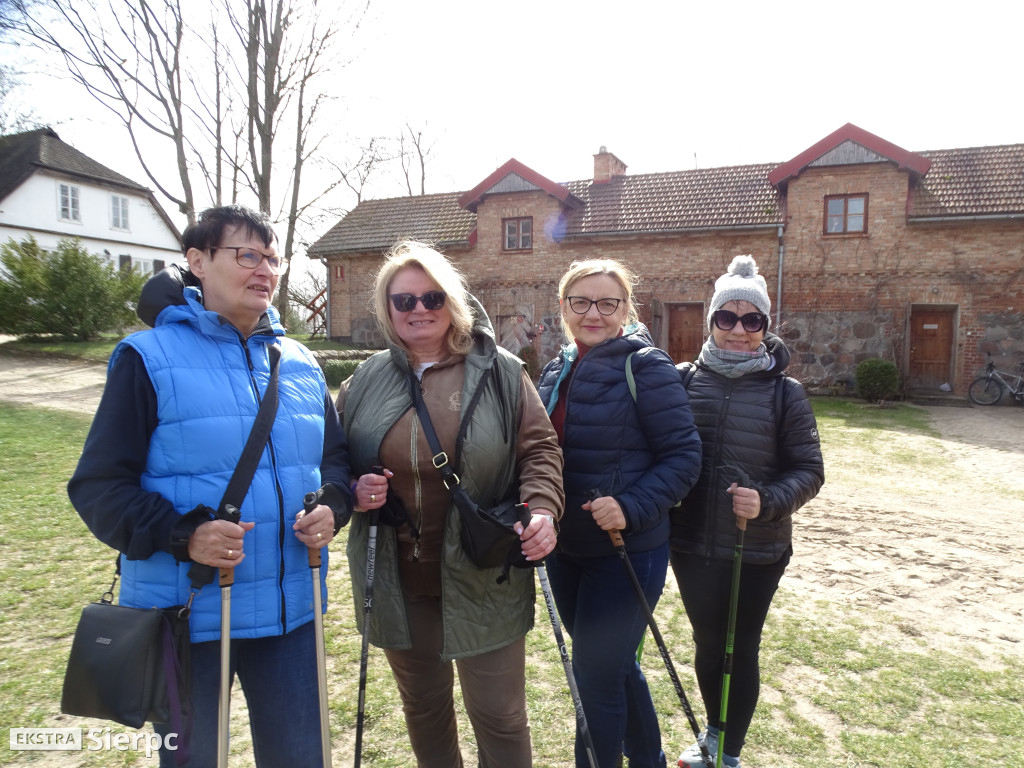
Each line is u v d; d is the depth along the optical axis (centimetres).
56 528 494
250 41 1586
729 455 238
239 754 265
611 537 206
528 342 1786
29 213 2375
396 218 2058
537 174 1730
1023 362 1358
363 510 199
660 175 1770
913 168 1394
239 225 177
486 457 197
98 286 1723
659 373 218
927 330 1464
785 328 1526
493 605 200
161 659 156
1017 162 1441
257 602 170
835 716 293
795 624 388
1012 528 588
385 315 212
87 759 257
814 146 1465
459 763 232
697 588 244
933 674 329
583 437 221
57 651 329
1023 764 257
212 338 174
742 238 1566
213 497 165
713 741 251
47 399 1049
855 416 1233
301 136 1811
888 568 487
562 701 306
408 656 211
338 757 265
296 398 184
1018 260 1356
